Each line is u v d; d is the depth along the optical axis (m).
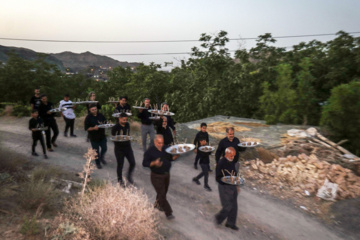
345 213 5.80
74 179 5.73
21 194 4.26
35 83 34.75
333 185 6.61
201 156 6.36
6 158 5.76
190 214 5.10
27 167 6.13
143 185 6.10
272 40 18.73
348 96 9.80
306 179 7.20
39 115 7.73
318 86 15.80
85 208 3.75
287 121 13.77
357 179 6.96
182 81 25.75
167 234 4.19
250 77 18.97
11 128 10.73
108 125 6.71
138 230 3.55
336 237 5.08
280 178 7.45
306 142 9.92
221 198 4.65
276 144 9.70
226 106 20.22
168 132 7.41
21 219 3.65
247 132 11.53
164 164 4.62
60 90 39.47
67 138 9.62
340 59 15.40
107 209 3.64
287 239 4.80
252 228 4.97
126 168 7.13
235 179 4.58
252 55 20.08
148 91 25.56
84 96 46.94
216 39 21.22
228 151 4.62
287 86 13.87
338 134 10.63
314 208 6.14
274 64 18.36
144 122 8.00
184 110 21.77
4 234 3.20
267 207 5.98
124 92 33.19
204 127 7.34
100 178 6.11
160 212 4.90
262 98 14.53
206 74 21.69
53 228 3.54
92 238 3.42
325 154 8.78
